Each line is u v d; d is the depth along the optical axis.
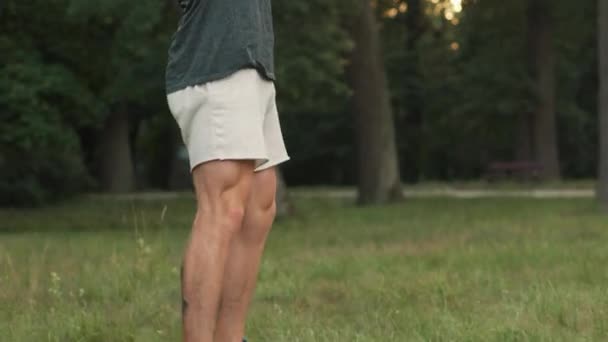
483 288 7.48
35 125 18.92
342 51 23.91
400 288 7.34
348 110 48.19
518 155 42.09
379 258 10.25
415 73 46.06
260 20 3.68
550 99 40.50
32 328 5.75
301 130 49.94
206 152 3.61
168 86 3.71
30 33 20.69
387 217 20.45
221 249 3.66
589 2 39.66
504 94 40.91
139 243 8.56
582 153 49.34
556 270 8.55
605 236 12.57
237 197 3.67
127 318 6.17
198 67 3.62
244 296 4.00
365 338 5.22
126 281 7.56
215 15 3.62
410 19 45.28
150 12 18.38
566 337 5.29
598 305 6.23
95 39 21.67
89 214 23.97
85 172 33.50
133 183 39.22
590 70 48.50
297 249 12.41
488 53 43.38
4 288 7.13
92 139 42.75
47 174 30.27
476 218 18.98
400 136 47.94
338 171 51.94
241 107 3.60
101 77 23.14
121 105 36.75
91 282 7.68
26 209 27.52
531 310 6.12
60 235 15.91
